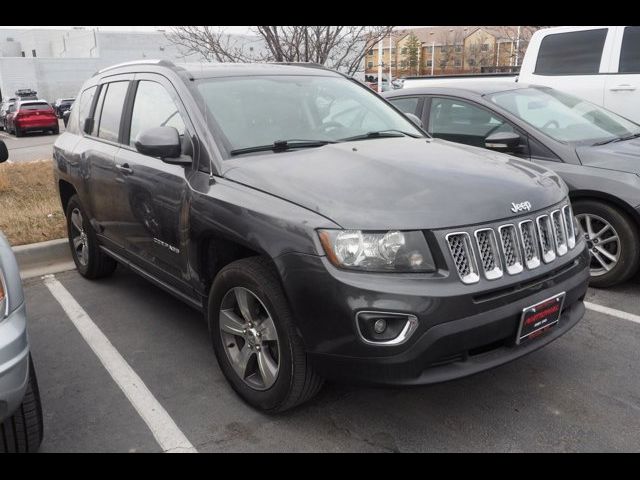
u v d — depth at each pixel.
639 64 7.33
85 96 5.16
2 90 59.88
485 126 5.41
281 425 3.07
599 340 3.94
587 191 4.67
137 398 3.37
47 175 10.02
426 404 3.23
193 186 3.33
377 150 3.42
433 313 2.56
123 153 4.16
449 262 2.64
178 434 3.02
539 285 2.89
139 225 4.00
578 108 5.70
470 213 2.73
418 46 65.19
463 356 2.71
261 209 2.89
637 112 7.34
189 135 3.48
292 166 3.13
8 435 2.57
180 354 3.89
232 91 3.74
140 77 4.21
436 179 2.92
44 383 3.57
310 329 2.70
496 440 2.92
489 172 3.11
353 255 2.61
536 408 3.17
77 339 4.16
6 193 8.52
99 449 2.92
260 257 3.02
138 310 4.64
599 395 3.29
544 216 3.01
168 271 3.82
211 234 3.20
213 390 3.43
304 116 3.80
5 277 2.41
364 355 2.60
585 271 3.23
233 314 3.21
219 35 8.59
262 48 8.82
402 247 2.61
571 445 2.87
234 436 2.99
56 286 5.25
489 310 2.69
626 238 4.59
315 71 4.40
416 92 6.04
